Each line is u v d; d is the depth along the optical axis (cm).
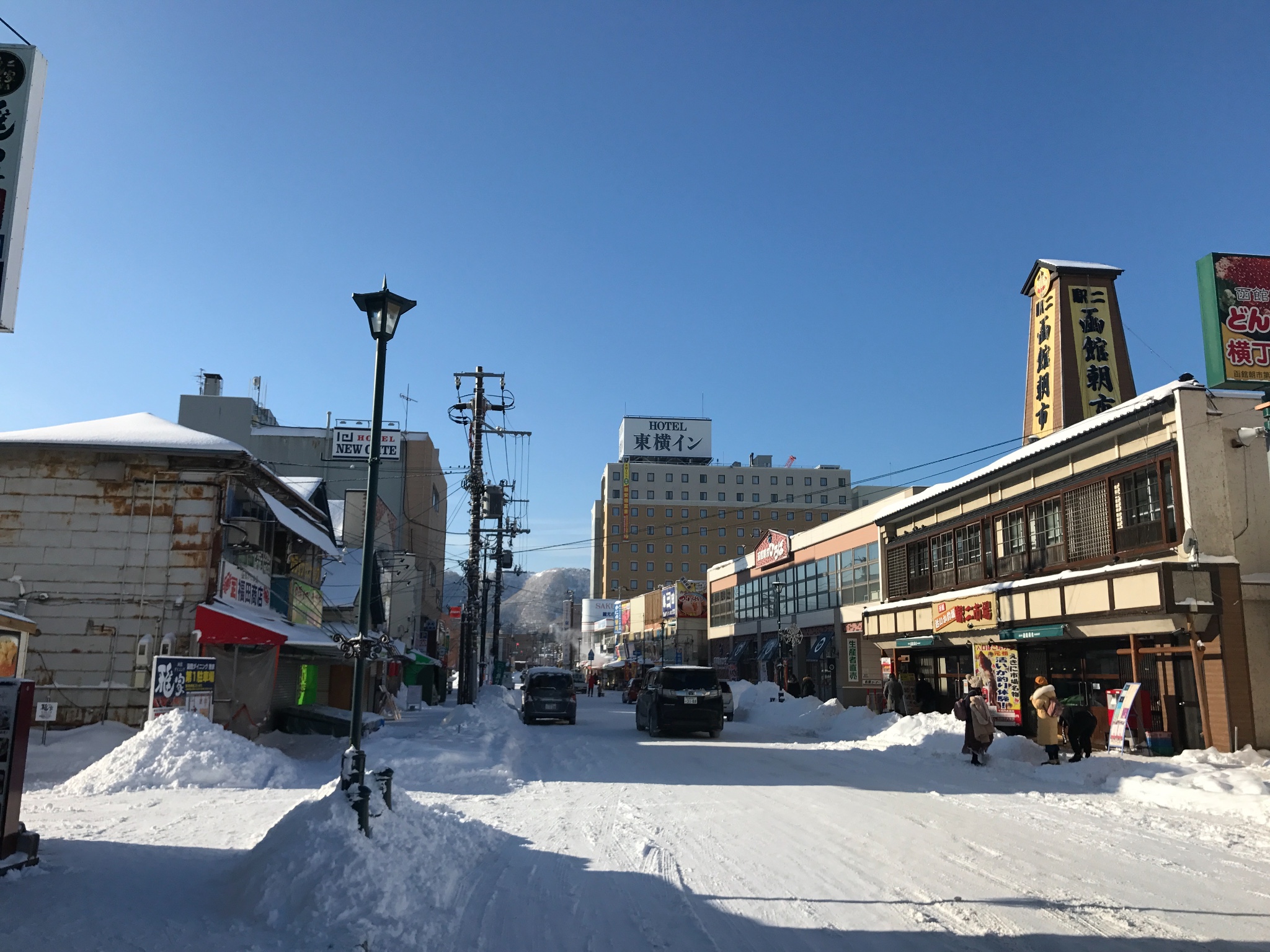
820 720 2830
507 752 1917
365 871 690
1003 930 649
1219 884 789
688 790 1409
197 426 5625
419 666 5031
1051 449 2209
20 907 618
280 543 2534
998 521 2555
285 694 2436
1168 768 1482
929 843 974
